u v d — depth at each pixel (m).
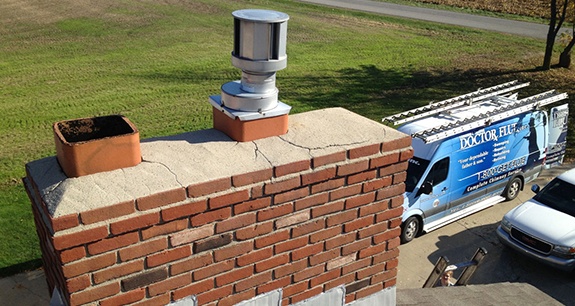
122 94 20.09
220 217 2.70
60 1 35.34
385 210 3.33
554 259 10.32
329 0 38.47
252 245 2.88
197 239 2.67
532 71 24.11
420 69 24.50
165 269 2.62
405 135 3.27
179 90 20.77
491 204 12.98
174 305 2.72
